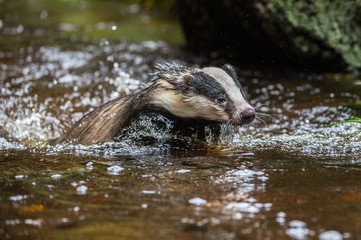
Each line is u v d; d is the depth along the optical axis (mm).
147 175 8273
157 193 7277
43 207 6766
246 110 10625
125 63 19297
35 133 13211
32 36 24078
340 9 16859
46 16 29469
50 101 15414
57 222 6227
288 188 7453
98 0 35062
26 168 8883
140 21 28047
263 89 16047
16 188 7617
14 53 20766
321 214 6398
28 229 6043
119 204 6824
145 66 18844
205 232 5859
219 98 10922
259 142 11055
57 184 7801
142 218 6301
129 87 16703
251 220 6215
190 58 19609
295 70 17922
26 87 16594
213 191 7340
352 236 5746
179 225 6066
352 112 13617
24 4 33094
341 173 8250
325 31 16781
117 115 11656
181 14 20453
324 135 11586
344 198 6984
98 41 23000
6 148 10898
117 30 25562
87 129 12031
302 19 16688
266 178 8008
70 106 15055
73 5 33469
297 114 13742
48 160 9531
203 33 20016
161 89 11273
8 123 13750
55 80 17375
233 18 17906
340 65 17203
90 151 10344
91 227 6043
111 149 10500
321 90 15820
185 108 11102
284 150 10094
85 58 20062
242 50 19031
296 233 5832
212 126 11453
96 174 8375
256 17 16844
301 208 6617
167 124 11445
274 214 6406
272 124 13023
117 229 5965
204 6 19047
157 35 24203
